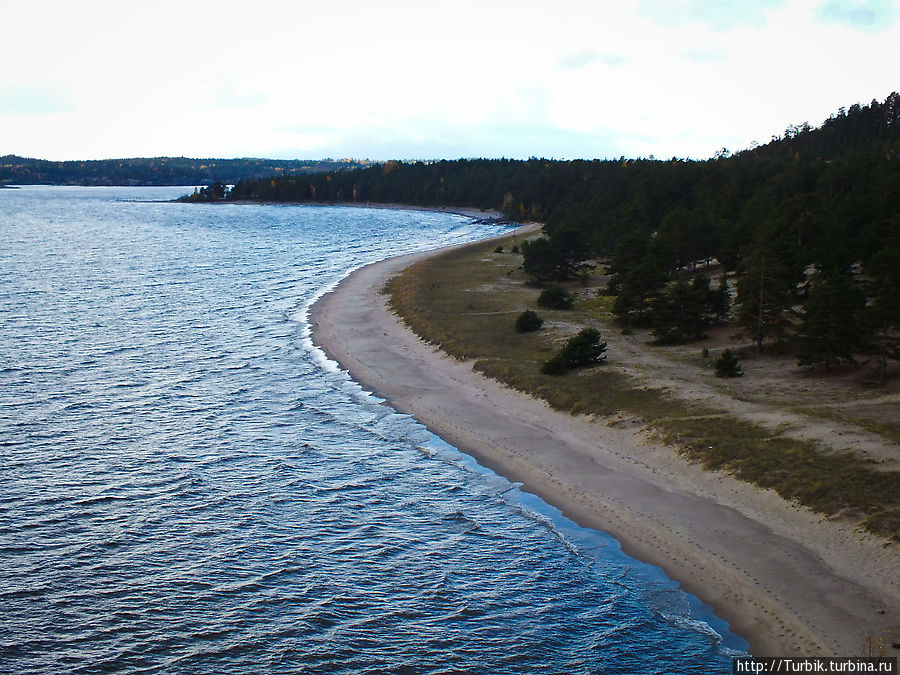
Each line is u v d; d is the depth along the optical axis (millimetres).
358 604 30391
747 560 31484
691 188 139875
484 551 34219
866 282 65562
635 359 59656
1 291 101375
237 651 27547
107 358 67125
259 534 35969
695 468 39719
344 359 65500
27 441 46812
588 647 27516
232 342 73375
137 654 27328
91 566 32875
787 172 126250
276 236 193750
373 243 174500
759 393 49812
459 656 27297
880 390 48531
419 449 45938
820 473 36500
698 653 26797
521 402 52219
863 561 30141
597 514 36781
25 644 27625
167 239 184500
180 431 49125
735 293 82375
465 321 75500
